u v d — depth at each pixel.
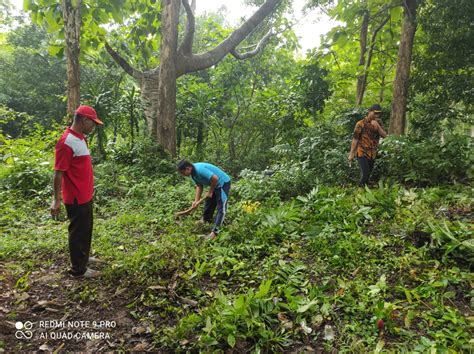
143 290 3.29
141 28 11.12
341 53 13.50
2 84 15.88
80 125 3.32
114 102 9.97
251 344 2.62
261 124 12.37
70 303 3.18
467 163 5.87
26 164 7.39
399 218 4.60
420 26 9.79
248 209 5.49
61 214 5.69
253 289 3.34
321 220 4.76
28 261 3.90
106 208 6.29
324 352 2.55
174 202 6.33
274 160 10.80
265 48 13.54
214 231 4.57
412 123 10.48
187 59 10.43
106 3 9.67
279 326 2.76
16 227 5.20
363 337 2.62
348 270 3.56
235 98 13.33
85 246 3.55
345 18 10.56
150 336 2.76
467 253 3.49
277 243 4.34
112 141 10.53
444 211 4.64
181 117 12.16
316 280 3.47
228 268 3.77
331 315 2.89
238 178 10.25
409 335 2.58
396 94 8.59
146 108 10.41
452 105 11.59
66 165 3.26
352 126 9.20
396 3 9.39
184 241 4.44
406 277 3.37
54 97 16.48
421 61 9.91
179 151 12.59
